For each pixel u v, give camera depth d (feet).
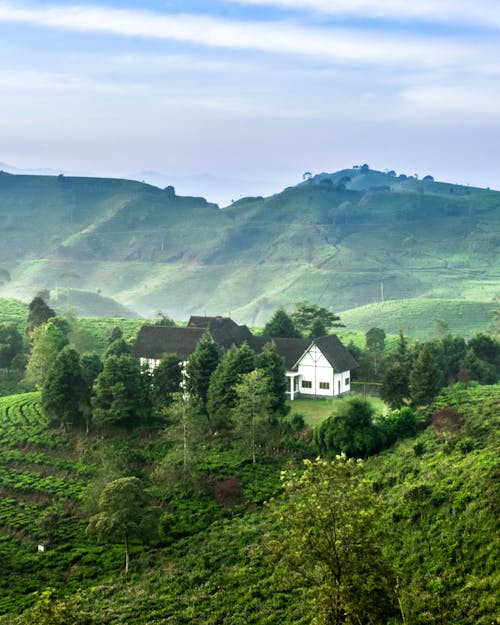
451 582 141.38
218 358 315.17
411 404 284.82
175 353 349.61
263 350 314.96
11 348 457.27
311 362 330.34
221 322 377.09
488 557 142.61
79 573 191.42
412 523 170.60
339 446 241.96
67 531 220.23
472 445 206.90
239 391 262.67
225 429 288.10
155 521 198.49
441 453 209.97
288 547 119.03
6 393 415.03
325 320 464.24
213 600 159.33
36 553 206.49
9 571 195.21
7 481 264.11
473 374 357.00
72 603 128.98
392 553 161.99
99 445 287.28
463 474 180.65
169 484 241.35
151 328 370.32
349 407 249.55
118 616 155.43
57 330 396.57
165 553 197.88
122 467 258.16
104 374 300.61
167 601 162.81
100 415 291.79
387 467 219.00
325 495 118.42
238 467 251.19
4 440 304.91
